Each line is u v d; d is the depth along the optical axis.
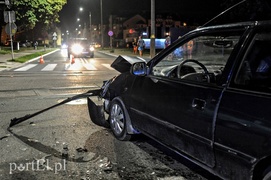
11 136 4.99
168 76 3.94
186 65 4.43
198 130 3.01
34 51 38.53
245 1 2.96
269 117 2.35
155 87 3.84
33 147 4.48
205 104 2.96
